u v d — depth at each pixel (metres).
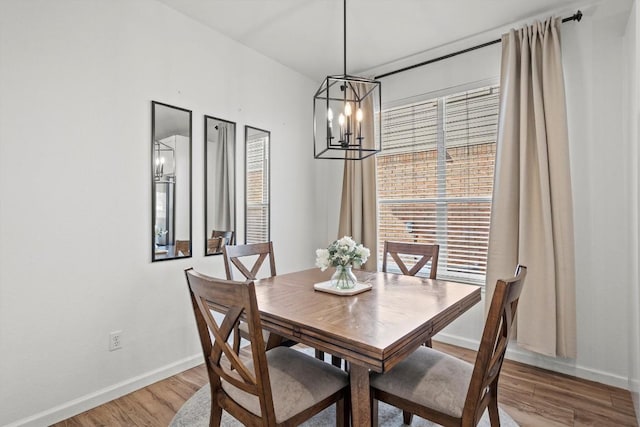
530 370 2.57
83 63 2.05
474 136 3.05
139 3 2.32
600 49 2.39
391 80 3.52
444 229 3.23
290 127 3.55
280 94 3.44
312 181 3.83
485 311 2.76
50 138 1.92
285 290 2.02
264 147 3.27
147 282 2.36
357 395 1.37
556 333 2.44
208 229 2.76
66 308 1.98
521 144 2.55
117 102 2.20
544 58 2.47
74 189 2.01
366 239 3.55
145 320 2.34
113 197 2.18
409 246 2.61
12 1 1.79
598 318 2.40
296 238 3.63
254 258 3.18
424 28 2.78
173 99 2.52
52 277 1.93
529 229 2.53
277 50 3.17
